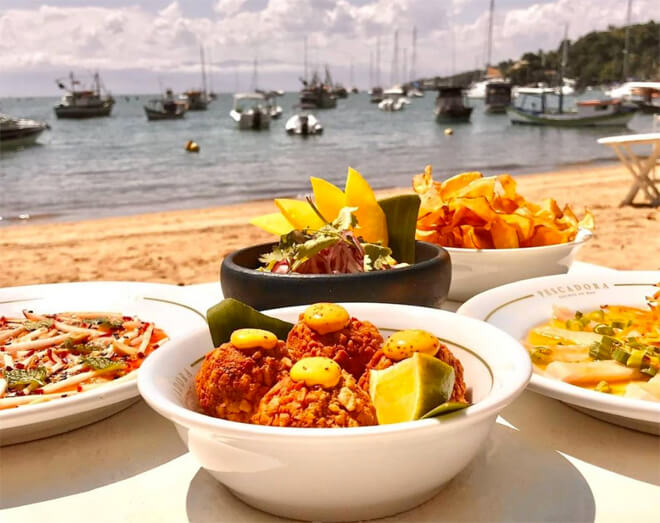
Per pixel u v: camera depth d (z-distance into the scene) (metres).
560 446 0.78
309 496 0.58
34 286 1.36
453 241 1.37
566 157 19.62
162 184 15.16
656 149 8.75
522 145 24.06
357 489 0.58
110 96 51.91
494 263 1.28
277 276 0.91
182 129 34.69
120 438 0.83
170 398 0.65
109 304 1.29
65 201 12.89
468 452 0.61
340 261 0.99
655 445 0.78
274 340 0.70
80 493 0.71
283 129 33.22
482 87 77.88
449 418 0.56
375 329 0.78
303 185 14.55
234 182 15.30
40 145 26.36
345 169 17.50
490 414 0.58
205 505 0.67
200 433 0.58
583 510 0.65
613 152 20.61
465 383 0.77
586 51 77.94
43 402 0.77
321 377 0.62
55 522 0.65
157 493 0.70
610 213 8.44
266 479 0.58
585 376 0.85
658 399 0.78
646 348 0.91
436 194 1.36
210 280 6.09
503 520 0.63
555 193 10.52
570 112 34.34
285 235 1.02
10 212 11.57
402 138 28.22
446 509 0.65
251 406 0.66
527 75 78.19
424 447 0.56
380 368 0.67
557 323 1.10
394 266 1.05
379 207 1.15
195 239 8.02
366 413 0.61
